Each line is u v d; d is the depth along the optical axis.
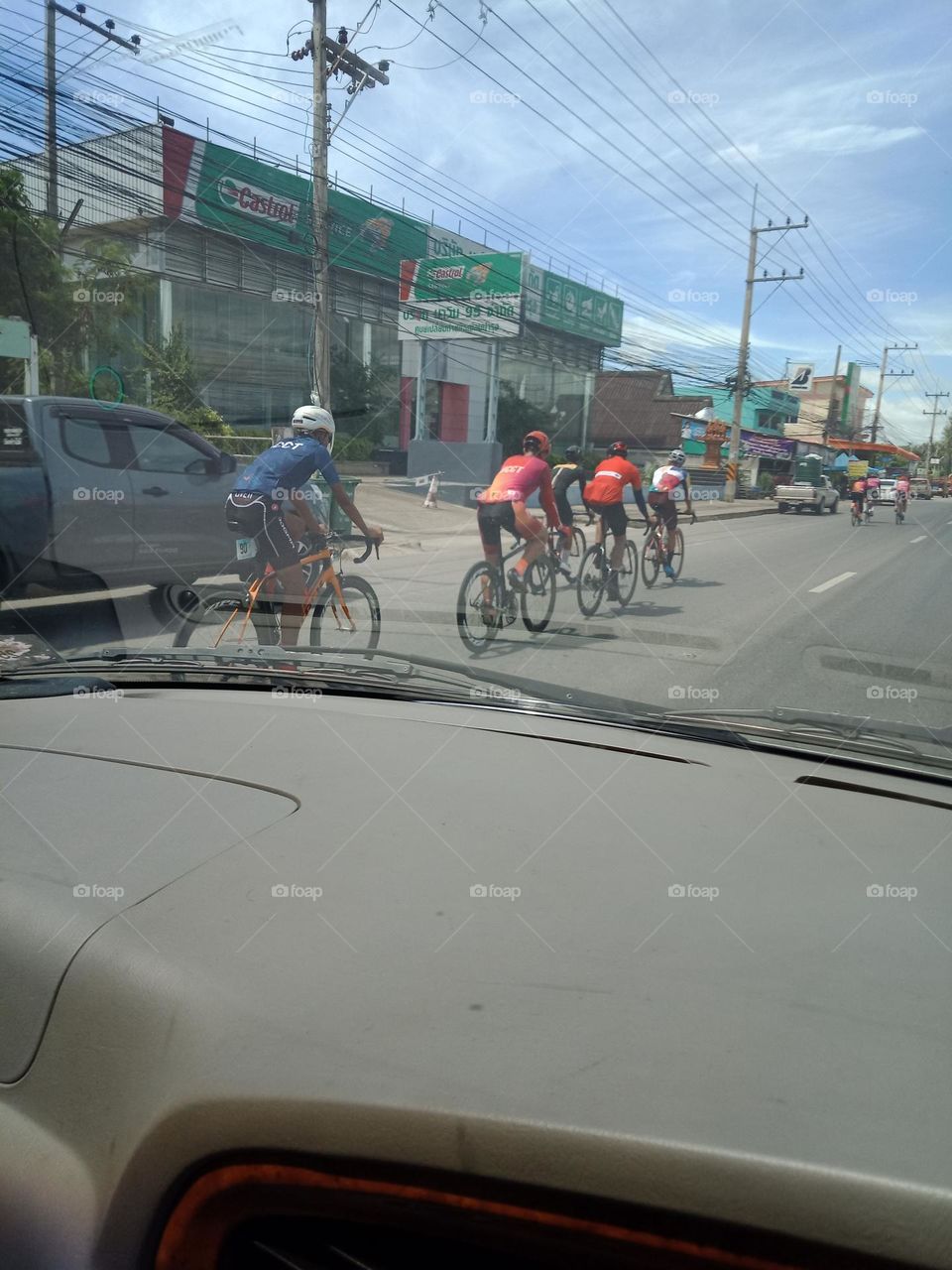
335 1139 0.92
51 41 11.33
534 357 29.50
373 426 28.16
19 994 1.21
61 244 16.58
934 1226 0.80
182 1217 0.98
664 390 38.88
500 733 2.20
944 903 1.39
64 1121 1.10
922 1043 1.02
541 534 7.27
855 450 56.75
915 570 12.21
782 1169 0.83
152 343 20.92
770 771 2.03
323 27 13.22
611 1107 0.90
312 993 1.10
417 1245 0.92
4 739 2.00
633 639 7.18
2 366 13.66
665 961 1.17
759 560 13.21
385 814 1.61
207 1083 0.99
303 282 22.39
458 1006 1.07
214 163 20.23
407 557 13.30
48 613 7.46
